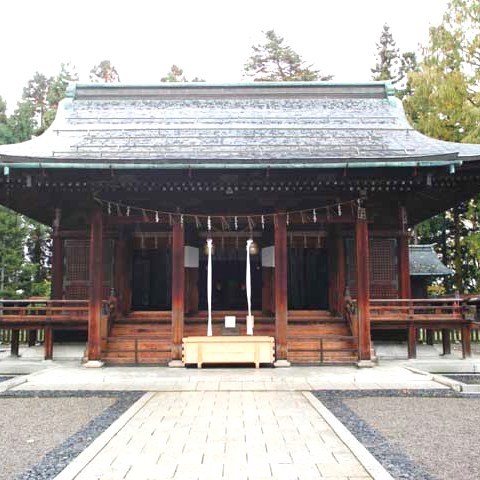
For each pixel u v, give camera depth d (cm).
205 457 706
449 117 2767
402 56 4347
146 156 1524
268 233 1950
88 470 655
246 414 980
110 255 1911
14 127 3488
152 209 1627
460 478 632
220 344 1534
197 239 1944
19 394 1220
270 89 2156
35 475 650
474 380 1453
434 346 1992
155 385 1302
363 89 2167
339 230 1902
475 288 3528
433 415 986
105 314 1667
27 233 3388
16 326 1680
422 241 3903
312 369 1502
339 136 1783
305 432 841
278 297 1584
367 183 1552
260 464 675
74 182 1524
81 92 2139
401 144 1711
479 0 2678
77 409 1052
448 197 1784
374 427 891
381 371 1468
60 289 1906
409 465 682
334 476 629
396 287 1925
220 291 2086
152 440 795
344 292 1880
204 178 1523
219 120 1941
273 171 1480
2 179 1498
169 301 2041
